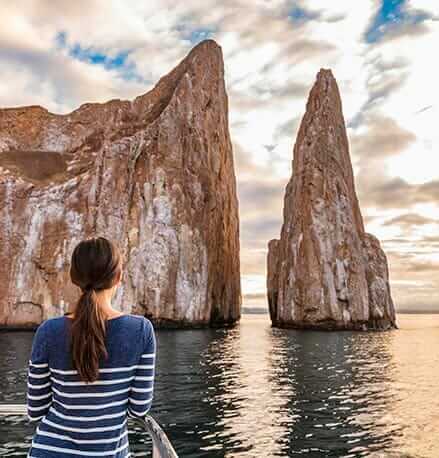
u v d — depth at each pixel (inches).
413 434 530.0
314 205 2910.9
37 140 3572.8
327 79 3329.2
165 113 2923.2
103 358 107.0
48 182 2817.4
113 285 116.3
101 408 106.6
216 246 3070.9
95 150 3363.7
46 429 108.4
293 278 2869.1
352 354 1418.6
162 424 560.1
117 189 2635.3
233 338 1987.0
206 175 3041.3
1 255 2527.1
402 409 657.0
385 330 2847.0
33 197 2628.0
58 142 3590.1
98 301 112.0
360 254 2923.2
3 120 3563.0
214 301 3041.3
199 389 792.3
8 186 2620.6
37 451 106.7
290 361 1218.6
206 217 2942.9
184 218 2746.1
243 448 473.4
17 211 2588.6
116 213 2598.4
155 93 3550.7
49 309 2481.5
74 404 106.3
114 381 107.6
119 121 3319.4
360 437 518.0
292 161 3403.1
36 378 110.2
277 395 749.9
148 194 2691.9
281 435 521.7
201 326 2719.0
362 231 3253.0
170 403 677.3
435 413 633.0
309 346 1669.5
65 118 3673.7
